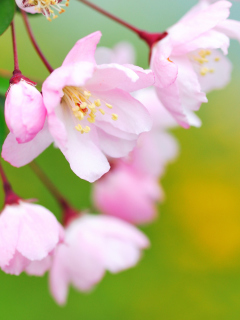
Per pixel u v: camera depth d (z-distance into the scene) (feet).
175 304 2.20
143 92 1.56
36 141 1.19
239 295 2.31
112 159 1.63
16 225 1.26
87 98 1.23
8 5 1.20
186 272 2.31
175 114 1.27
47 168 1.91
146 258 2.23
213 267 2.36
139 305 2.12
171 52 1.27
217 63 1.37
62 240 1.26
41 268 1.29
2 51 1.96
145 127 1.22
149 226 2.31
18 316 1.90
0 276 1.88
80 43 1.17
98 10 1.32
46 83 1.17
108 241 1.49
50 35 2.16
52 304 1.95
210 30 1.27
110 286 2.09
